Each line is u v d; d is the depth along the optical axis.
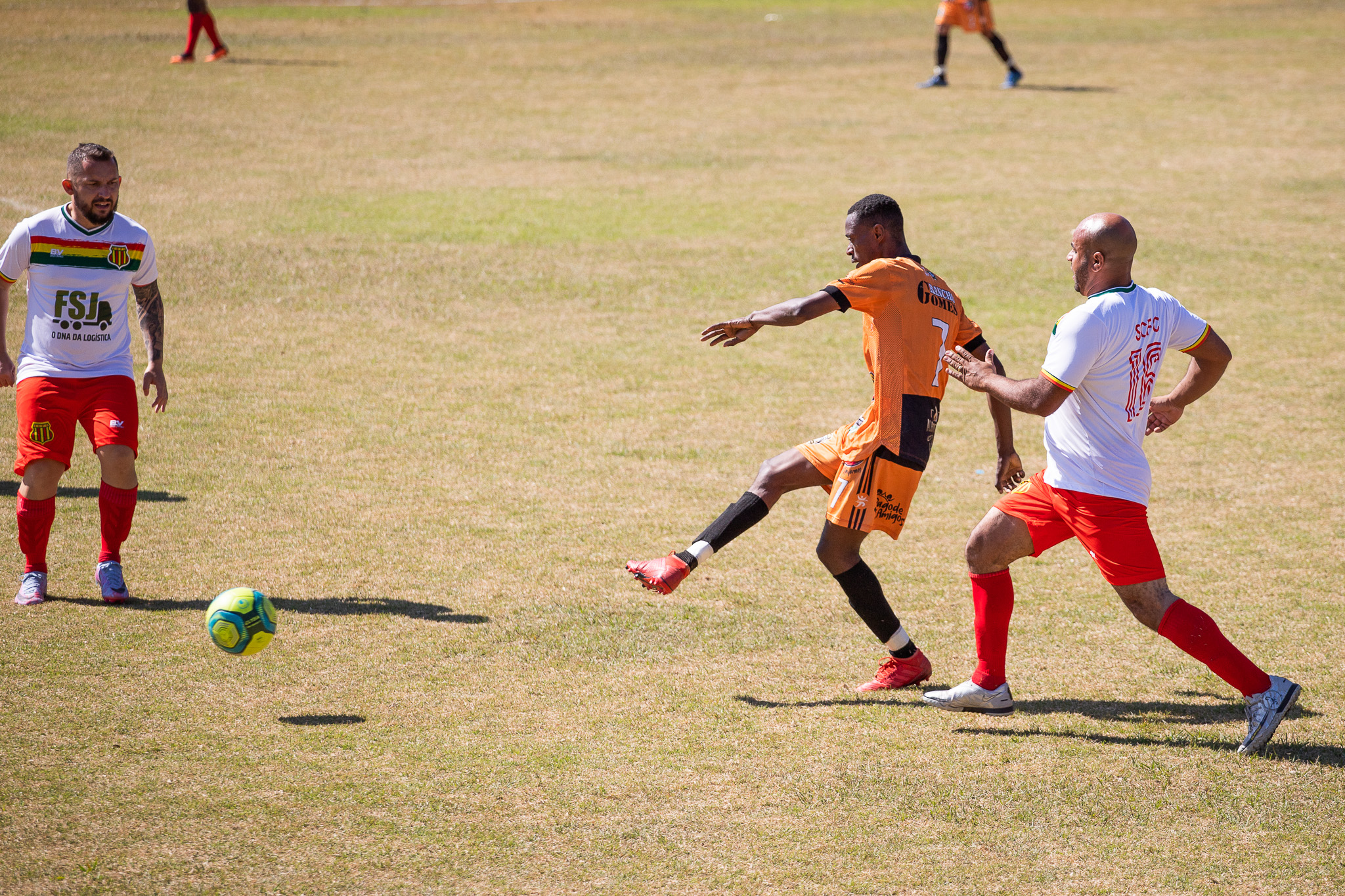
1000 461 19.23
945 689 19.11
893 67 97.12
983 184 62.75
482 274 47.06
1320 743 17.12
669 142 71.38
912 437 18.53
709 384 36.19
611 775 16.11
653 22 118.62
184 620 20.77
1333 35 109.75
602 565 23.83
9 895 13.05
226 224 52.25
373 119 74.56
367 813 15.00
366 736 17.05
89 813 14.77
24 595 21.12
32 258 21.00
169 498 26.48
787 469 19.39
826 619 21.77
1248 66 96.25
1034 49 105.50
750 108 81.50
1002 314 43.34
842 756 16.78
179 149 64.81
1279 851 14.48
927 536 25.89
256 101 77.19
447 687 18.67
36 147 62.00
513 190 60.25
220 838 14.34
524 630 20.83
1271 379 36.84
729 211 57.34
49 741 16.53
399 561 23.69
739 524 19.27
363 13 117.44
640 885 13.66
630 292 45.38
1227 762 16.64
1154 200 60.00
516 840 14.50
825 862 14.17
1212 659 16.78
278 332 39.78
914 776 16.25
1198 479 29.14
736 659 20.06
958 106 82.81
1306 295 45.69
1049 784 16.05
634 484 28.33
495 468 29.14
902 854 14.38
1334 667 19.55
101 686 18.25
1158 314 17.12
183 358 36.84
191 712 17.58
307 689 18.45
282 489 27.30
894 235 18.81
